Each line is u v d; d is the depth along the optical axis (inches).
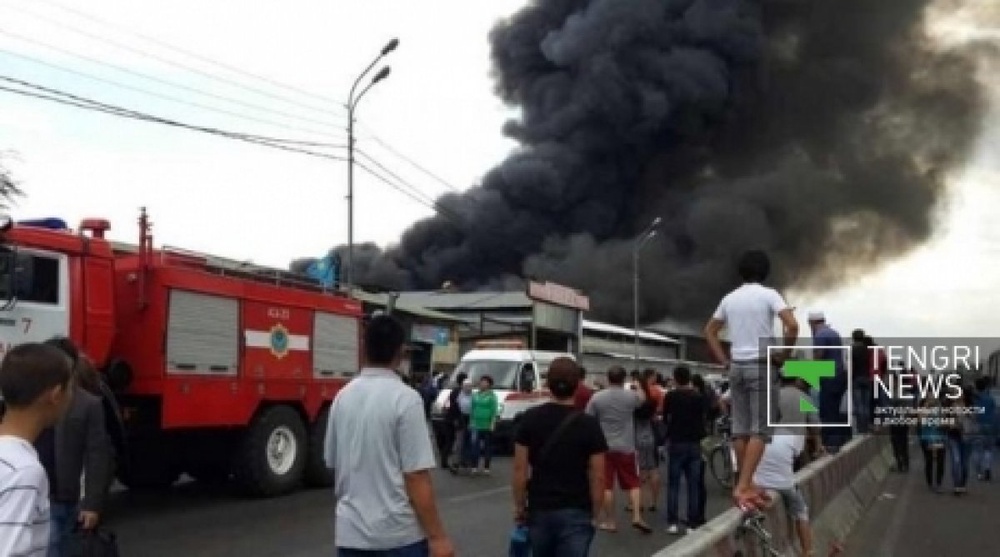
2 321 388.5
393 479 169.8
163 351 450.9
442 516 471.8
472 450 695.1
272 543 388.2
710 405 732.0
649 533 434.3
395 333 176.9
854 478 521.0
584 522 230.8
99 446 227.8
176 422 457.4
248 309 508.4
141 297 446.6
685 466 435.2
